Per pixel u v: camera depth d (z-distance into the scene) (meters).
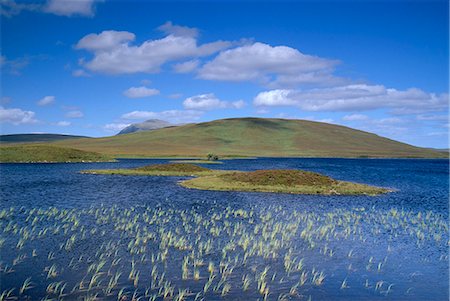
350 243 28.25
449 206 47.81
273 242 27.19
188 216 36.38
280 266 22.50
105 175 77.62
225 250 25.16
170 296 17.80
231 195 51.28
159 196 49.31
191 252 24.59
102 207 40.41
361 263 23.61
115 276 20.09
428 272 22.28
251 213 38.72
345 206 45.16
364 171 111.81
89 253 23.91
